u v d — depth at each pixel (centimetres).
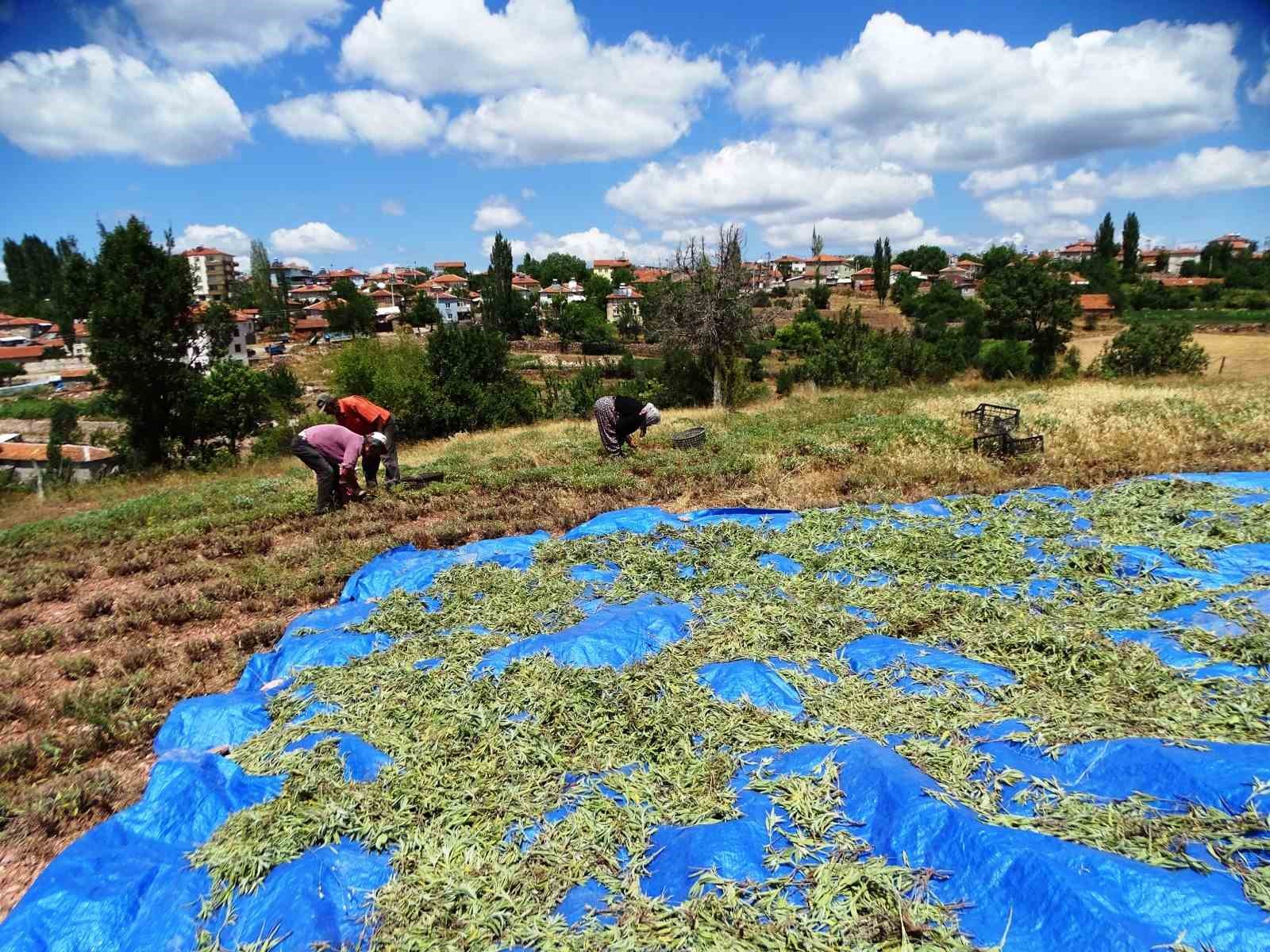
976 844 282
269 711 472
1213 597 536
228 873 316
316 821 344
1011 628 504
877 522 806
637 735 403
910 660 468
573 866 309
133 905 305
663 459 1300
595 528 879
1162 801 306
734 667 462
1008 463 1149
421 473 1299
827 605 579
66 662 624
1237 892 252
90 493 1645
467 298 12144
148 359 2525
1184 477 922
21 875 377
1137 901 248
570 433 1856
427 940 278
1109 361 2831
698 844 306
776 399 2962
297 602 753
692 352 2873
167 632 696
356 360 3059
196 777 382
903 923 258
